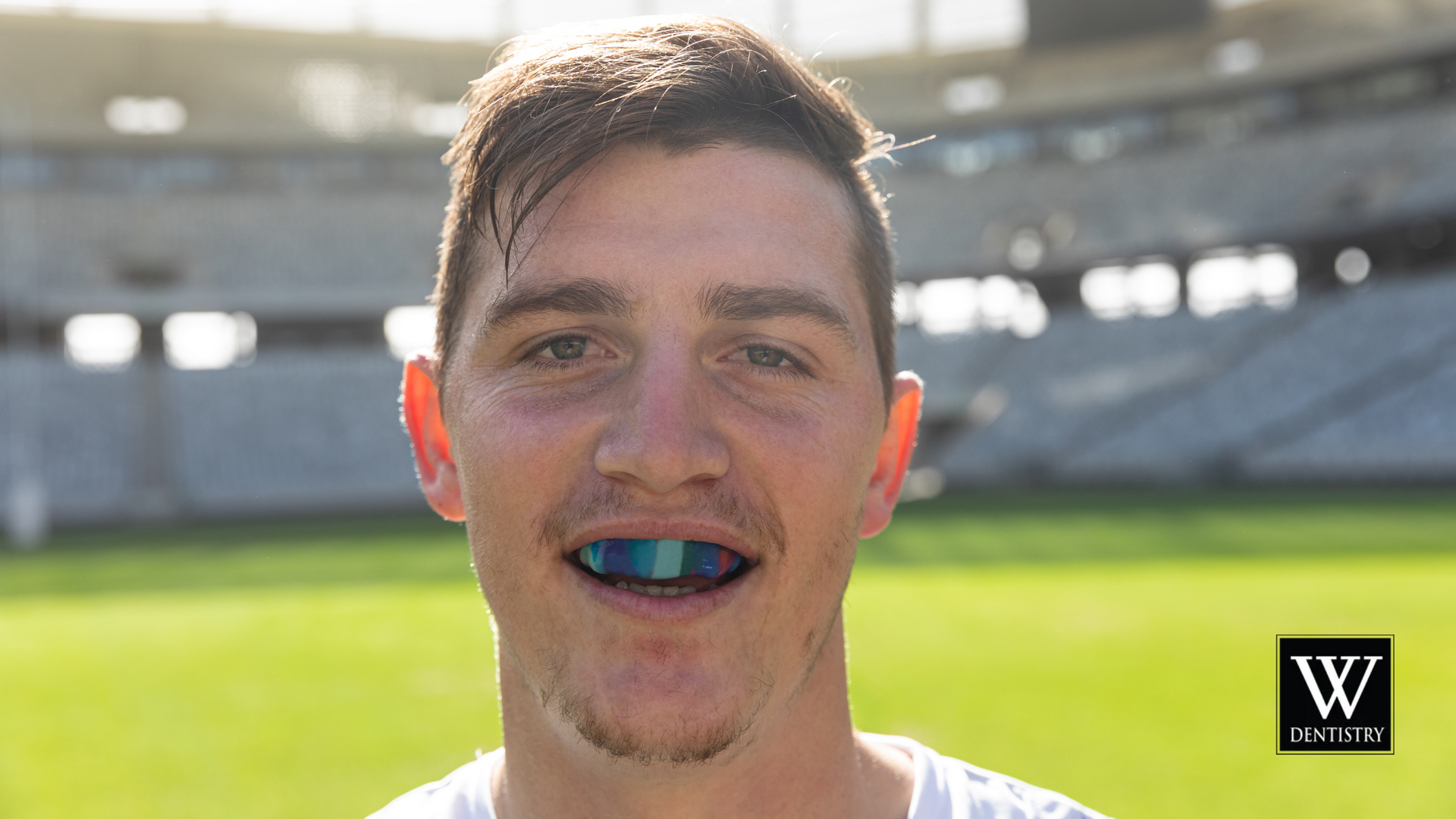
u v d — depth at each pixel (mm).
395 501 26828
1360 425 23953
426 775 5254
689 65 1047
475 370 1053
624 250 1001
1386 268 30234
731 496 974
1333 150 29641
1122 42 32469
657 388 970
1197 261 32125
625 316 1004
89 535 21234
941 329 34000
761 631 991
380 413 28703
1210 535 14875
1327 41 30531
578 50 1068
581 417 982
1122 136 33719
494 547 1010
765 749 1070
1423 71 29141
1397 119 29078
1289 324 28188
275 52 32281
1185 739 5469
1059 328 32062
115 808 4848
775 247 1027
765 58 1083
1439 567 10984
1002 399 30562
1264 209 29609
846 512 1050
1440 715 5688
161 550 17594
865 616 9508
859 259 1131
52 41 30359
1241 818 4359
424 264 31750
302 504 26109
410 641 8750
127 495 25141
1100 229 31922
